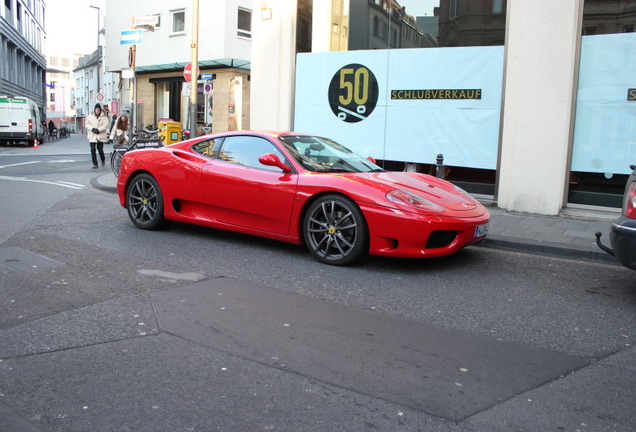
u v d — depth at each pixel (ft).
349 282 16.11
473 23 30.55
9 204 28.22
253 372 10.02
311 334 11.92
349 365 10.43
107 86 173.68
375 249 17.19
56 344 11.00
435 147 32.58
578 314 13.92
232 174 19.95
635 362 10.99
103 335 11.49
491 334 12.33
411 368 10.37
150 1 83.35
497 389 9.61
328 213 17.99
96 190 35.47
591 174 28.32
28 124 88.74
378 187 17.51
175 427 8.15
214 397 9.07
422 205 16.93
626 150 27.48
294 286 15.47
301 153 19.83
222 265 17.51
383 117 34.30
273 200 18.92
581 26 27.50
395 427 8.28
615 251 14.43
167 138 50.21
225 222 20.53
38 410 8.55
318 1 36.06
